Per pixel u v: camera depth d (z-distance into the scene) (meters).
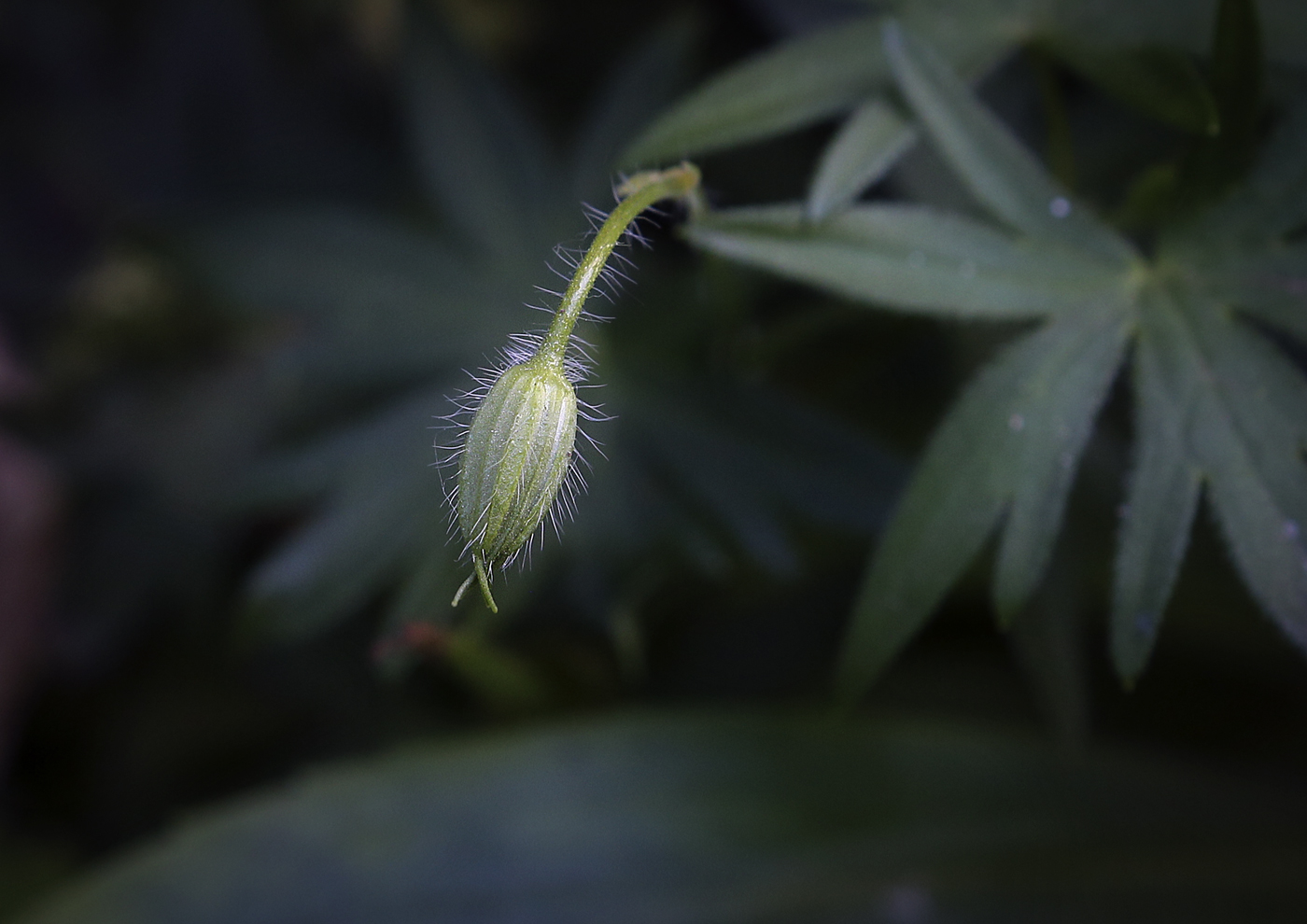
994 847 0.18
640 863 0.18
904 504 0.15
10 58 0.23
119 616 0.20
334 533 0.18
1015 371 0.15
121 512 0.21
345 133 0.23
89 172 0.22
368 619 0.21
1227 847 0.18
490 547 0.14
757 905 0.18
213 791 0.20
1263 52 0.15
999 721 0.20
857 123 0.16
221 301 0.19
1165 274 0.16
